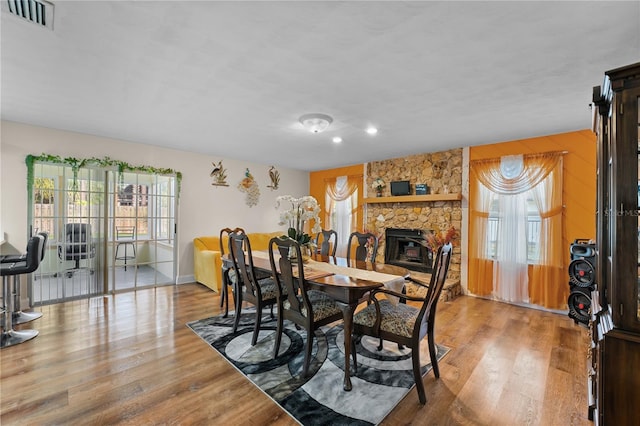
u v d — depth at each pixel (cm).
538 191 390
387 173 566
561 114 307
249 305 394
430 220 500
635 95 129
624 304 133
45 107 301
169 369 231
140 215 470
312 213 320
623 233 132
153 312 361
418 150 484
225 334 298
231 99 276
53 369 227
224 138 420
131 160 451
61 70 222
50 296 388
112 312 359
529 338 296
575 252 336
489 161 430
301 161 602
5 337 276
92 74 229
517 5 149
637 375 128
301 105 290
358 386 212
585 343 284
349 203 632
